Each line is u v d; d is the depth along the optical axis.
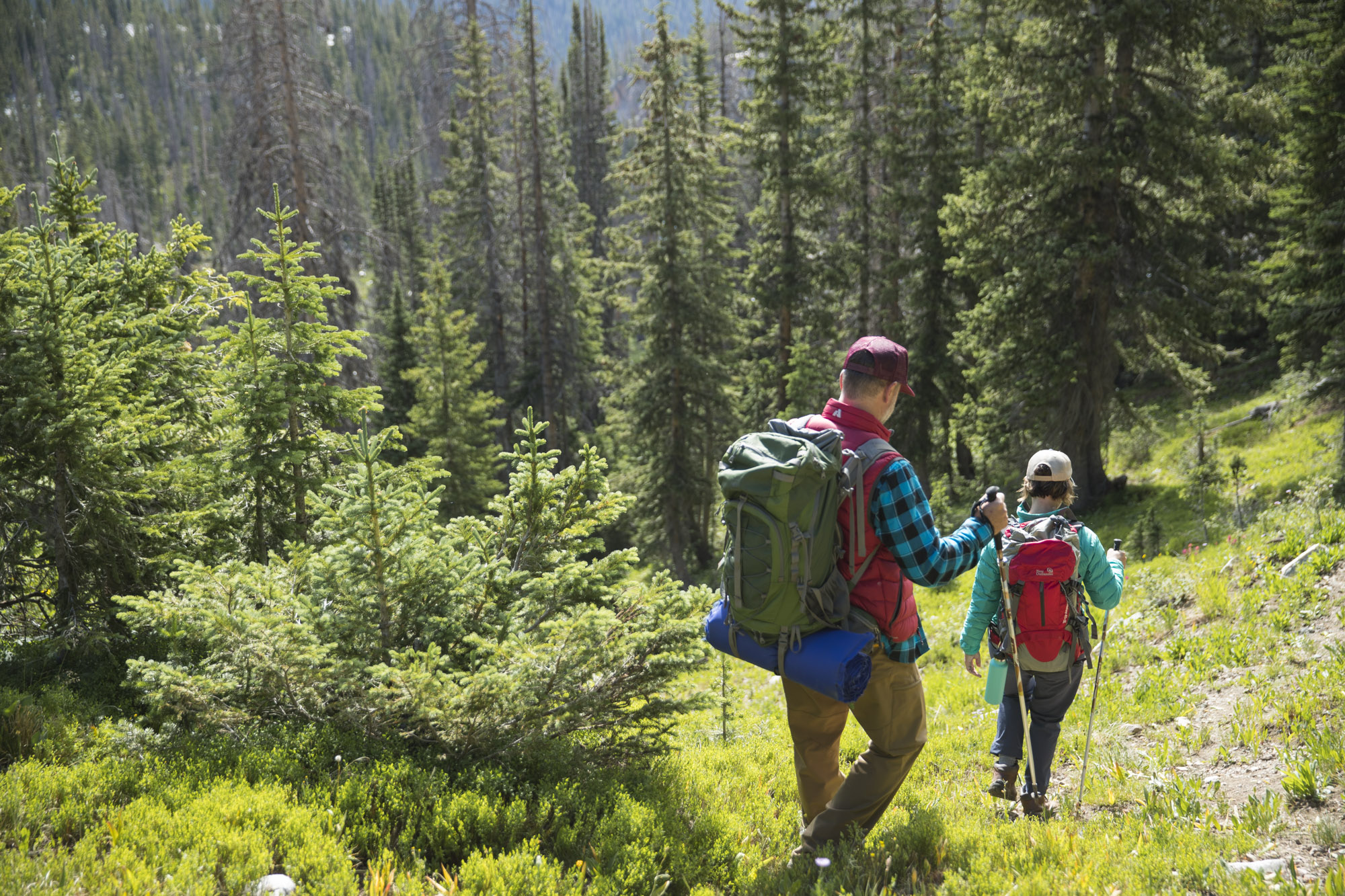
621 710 4.85
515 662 4.18
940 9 24.86
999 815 4.41
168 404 7.73
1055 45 16.95
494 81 38.84
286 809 3.56
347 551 4.45
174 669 4.31
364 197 110.06
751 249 28.56
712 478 29.58
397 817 3.77
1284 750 4.55
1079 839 3.62
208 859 3.13
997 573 4.13
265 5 23.66
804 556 2.96
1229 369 28.34
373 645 4.56
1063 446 18.86
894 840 3.73
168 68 166.38
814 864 3.46
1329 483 10.80
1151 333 18.88
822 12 25.23
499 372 40.06
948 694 7.99
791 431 3.27
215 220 103.50
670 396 28.14
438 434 32.94
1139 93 17.08
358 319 24.78
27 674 5.98
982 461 25.97
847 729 6.36
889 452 3.16
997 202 18.00
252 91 24.00
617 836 3.74
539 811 3.87
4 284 6.50
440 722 4.16
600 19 86.69
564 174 39.25
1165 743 5.09
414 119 145.50
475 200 38.91
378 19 192.12
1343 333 14.73
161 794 3.70
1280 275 15.55
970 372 19.56
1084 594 4.12
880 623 3.21
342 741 4.33
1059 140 17.25
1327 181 15.34
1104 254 16.81
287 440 7.78
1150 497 19.09
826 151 26.97
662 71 27.12
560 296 38.62
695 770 5.12
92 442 6.39
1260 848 3.47
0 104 138.50
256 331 7.70
